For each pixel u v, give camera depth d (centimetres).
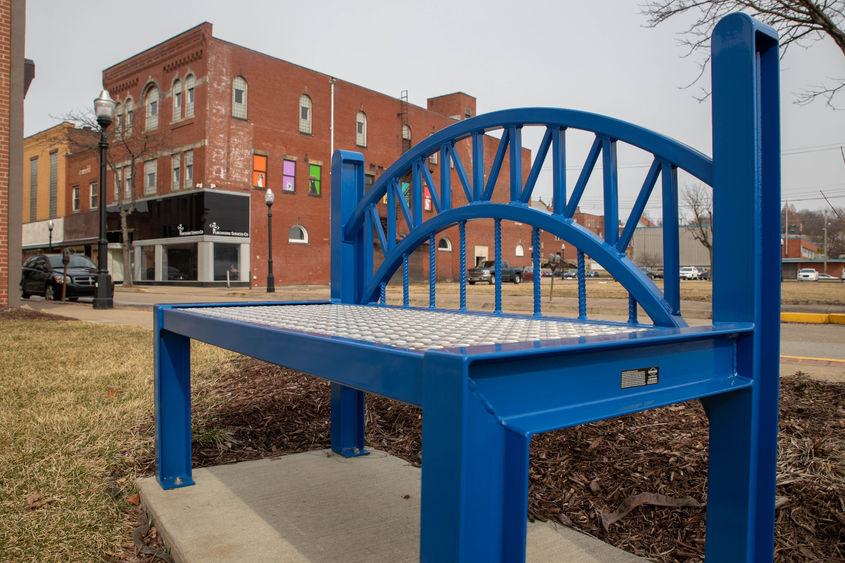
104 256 1235
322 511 210
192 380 428
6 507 209
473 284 3394
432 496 80
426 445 82
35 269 1702
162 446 231
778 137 127
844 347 653
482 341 112
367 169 3381
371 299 276
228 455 280
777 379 125
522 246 4516
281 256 2984
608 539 188
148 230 2997
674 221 150
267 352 137
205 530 193
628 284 159
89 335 677
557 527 195
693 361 114
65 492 223
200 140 2695
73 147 3553
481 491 77
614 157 166
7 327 758
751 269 126
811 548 171
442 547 78
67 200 3647
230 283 2781
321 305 274
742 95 128
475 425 77
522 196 194
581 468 233
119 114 3184
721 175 133
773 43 130
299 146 3047
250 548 181
